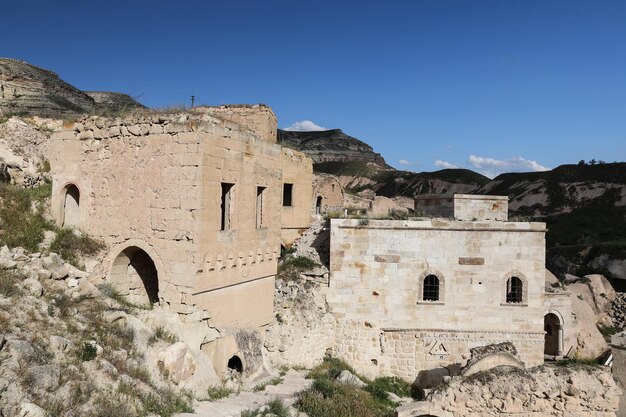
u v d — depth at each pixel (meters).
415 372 23.75
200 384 13.29
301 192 30.27
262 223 18.12
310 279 23.94
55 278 13.36
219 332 15.30
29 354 9.48
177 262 14.32
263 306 18.28
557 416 17.81
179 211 14.35
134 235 15.12
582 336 31.05
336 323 23.72
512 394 17.83
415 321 23.92
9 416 8.06
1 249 13.51
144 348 12.40
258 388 15.53
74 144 16.36
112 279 15.55
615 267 53.81
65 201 16.77
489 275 24.19
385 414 17.33
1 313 10.45
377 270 23.86
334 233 23.86
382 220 23.89
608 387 18.03
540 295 24.31
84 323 11.83
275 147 18.69
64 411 8.85
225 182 15.34
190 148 14.22
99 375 10.36
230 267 15.78
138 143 15.10
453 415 17.73
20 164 20.56
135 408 10.14
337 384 17.02
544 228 24.23
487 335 24.06
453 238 24.09
